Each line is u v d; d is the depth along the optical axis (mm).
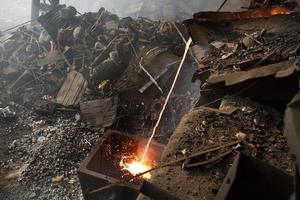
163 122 6641
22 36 8984
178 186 2717
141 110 6855
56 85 7738
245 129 3332
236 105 3734
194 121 3502
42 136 6473
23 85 7820
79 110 7082
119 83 7109
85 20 8625
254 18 5766
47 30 8375
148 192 2426
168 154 3090
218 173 2803
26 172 5570
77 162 5887
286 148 3047
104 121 6539
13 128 6680
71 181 5500
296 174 1784
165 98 6855
